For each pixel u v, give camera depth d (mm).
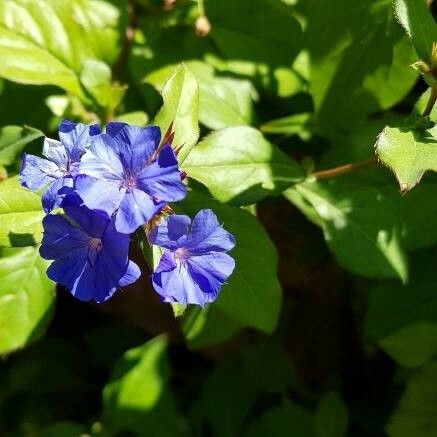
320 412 276
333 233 237
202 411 294
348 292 295
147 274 281
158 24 273
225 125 254
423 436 259
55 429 284
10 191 199
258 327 226
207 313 249
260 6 269
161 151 172
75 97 263
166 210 182
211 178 217
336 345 307
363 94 265
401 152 200
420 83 289
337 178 255
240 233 226
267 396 298
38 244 207
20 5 255
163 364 284
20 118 264
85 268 179
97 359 312
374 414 299
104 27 266
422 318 257
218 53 271
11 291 236
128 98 264
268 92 274
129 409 280
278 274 291
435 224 250
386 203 239
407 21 211
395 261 236
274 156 224
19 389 308
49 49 256
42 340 313
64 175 180
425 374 255
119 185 173
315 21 263
